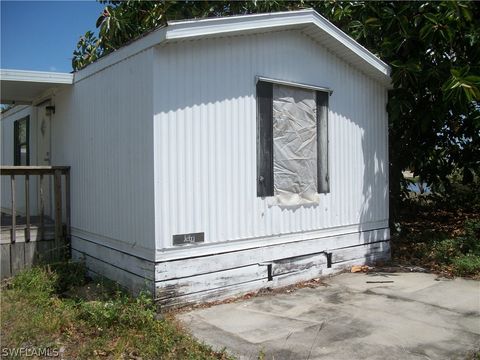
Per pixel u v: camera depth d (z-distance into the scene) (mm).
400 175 10883
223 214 6305
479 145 11195
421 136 10836
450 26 8609
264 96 6793
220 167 6273
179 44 5906
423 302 6148
